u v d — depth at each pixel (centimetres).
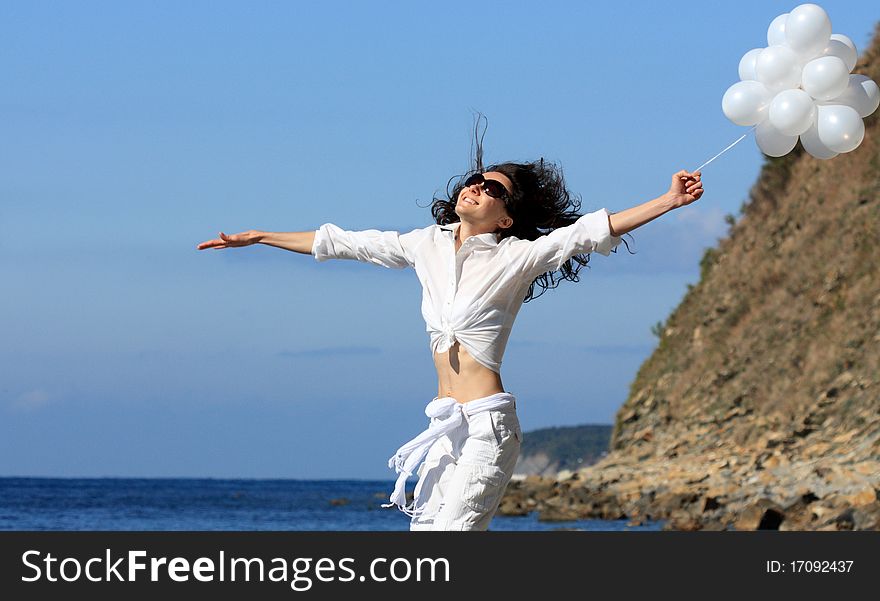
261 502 7938
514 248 841
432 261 873
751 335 4950
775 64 919
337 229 909
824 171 5191
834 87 906
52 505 7381
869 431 3416
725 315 5278
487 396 841
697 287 5912
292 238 913
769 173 5656
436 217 947
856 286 4422
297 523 5103
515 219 884
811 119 921
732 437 4359
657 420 5247
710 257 5953
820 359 4231
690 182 803
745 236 5666
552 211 904
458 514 829
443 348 856
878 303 4162
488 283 840
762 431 4172
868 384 3794
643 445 5156
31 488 12425
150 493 10581
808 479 2977
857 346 4088
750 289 5219
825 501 2488
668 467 4300
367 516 5650
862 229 4616
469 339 844
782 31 937
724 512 2912
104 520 5531
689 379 5191
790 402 4166
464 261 854
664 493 3538
